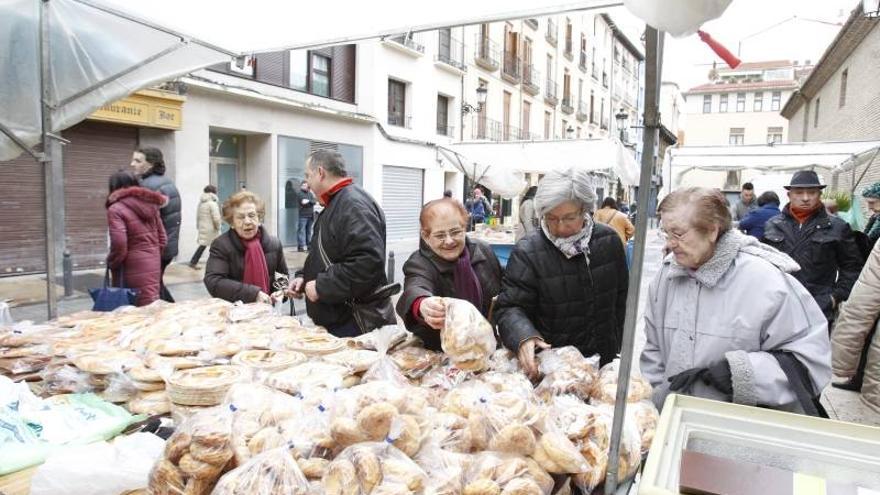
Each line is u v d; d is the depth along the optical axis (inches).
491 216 723.4
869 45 561.6
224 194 534.0
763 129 1875.0
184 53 141.6
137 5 119.7
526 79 1087.0
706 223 72.9
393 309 126.3
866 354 138.2
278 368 72.2
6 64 115.1
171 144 440.8
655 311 86.0
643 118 43.6
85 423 61.2
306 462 44.6
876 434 43.2
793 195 180.5
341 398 50.3
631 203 1342.3
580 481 49.2
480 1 103.5
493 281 102.7
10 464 52.7
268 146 539.8
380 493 40.4
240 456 45.7
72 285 330.6
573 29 1326.3
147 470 48.8
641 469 55.0
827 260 174.4
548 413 53.7
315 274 122.7
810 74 828.0
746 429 45.3
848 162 365.1
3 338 84.0
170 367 71.9
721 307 75.2
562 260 96.2
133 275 177.9
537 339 79.3
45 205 125.0
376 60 656.4
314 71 593.9
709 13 36.1
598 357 77.0
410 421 46.8
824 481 36.5
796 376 68.4
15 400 62.1
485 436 50.3
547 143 356.2
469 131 890.1
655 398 77.5
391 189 727.1
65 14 121.1
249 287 132.5
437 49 784.9
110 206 175.9
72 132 379.6
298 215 558.9
